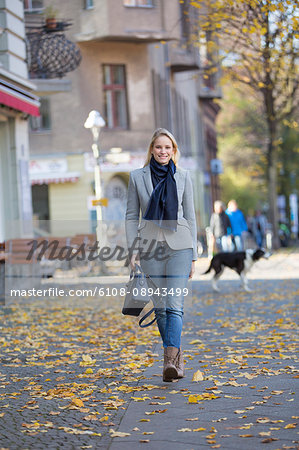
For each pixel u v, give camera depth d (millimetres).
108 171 50062
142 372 11859
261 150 73875
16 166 27219
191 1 28297
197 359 12805
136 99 51125
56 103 49781
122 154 38000
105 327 17438
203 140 81250
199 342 14656
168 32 48875
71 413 9336
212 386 10516
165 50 56594
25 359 13367
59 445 7930
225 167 92438
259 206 115562
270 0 24391
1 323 18375
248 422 8562
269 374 11141
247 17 26531
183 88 66188
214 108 89375
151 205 10484
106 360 13055
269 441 7754
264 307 20938
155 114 52531
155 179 10633
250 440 7855
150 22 48438
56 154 49812
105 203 31969
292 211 81438
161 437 8156
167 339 10688
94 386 10836
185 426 8539
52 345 14891
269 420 8547
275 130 56594
